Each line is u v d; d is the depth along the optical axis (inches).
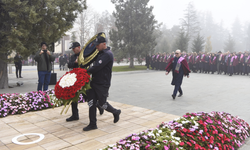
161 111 229.5
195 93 347.3
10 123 174.1
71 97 146.3
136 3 914.7
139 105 258.8
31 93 225.1
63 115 198.7
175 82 297.7
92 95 155.6
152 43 944.9
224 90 377.4
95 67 149.2
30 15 323.6
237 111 231.9
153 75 668.7
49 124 172.1
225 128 143.4
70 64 180.7
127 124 173.2
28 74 671.8
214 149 119.0
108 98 302.0
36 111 212.4
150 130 124.2
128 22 942.4
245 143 144.9
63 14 381.7
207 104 266.4
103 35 156.3
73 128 162.4
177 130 123.1
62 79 152.0
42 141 136.3
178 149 106.3
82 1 422.6
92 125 158.4
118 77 607.8
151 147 101.9
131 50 922.7
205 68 762.2
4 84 385.7
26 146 128.0
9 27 356.8
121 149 102.3
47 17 366.3
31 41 364.8
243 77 624.1
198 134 122.7
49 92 237.9
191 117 138.8
